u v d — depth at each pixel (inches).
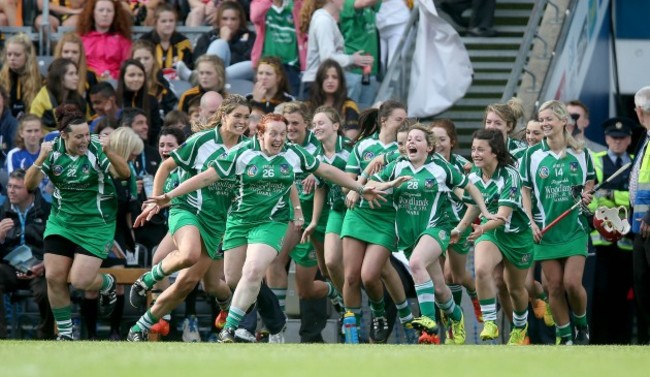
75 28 2223.2
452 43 2167.8
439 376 764.6
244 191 1450.5
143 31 2284.7
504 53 2309.3
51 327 1779.0
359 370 807.1
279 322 1715.1
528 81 2172.7
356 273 1620.3
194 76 2068.2
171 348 1115.9
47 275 1621.6
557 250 1679.4
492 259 1637.6
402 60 2185.0
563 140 1681.8
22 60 2034.9
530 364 885.8
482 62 2324.1
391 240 1598.2
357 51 2170.3
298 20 2171.5
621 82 2272.4
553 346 1293.1
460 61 2167.8
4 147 1963.6
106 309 1664.6
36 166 1588.3
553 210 1683.1
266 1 2165.4
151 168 1859.0
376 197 1478.8
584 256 1686.8
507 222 1635.1
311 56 2123.5
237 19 2210.9
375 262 1589.6
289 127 1696.6
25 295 1823.3
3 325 1758.1
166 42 2201.0
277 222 1461.6
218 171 1421.0
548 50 2192.4
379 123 1681.8
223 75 2015.3
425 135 1551.4
